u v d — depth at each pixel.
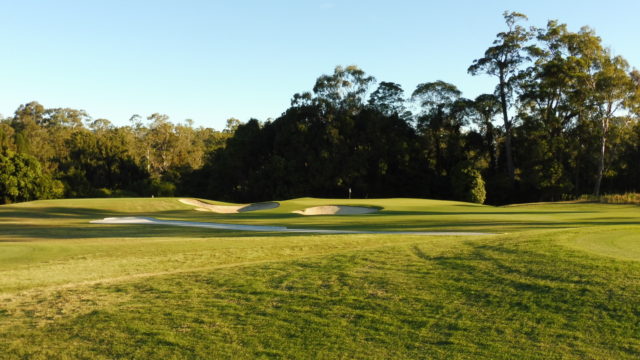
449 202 36.97
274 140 65.81
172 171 73.25
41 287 9.09
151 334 6.03
